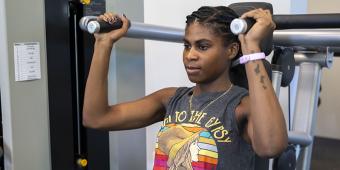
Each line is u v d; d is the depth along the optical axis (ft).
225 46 3.04
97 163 4.61
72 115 4.34
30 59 3.89
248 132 2.93
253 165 3.11
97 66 3.49
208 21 2.98
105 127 3.64
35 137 4.03
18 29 3.77
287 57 4.00
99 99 3.53
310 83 4.20
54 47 4.07
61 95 4.19
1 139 4.08
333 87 13.50
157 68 6.86
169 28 4.00
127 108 3.72
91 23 3.33
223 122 2.97
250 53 2.82
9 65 3.75
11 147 3.87
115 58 4.65
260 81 2.76
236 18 2.93
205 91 3.20
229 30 3.01
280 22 3.33
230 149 2.93
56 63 4.10
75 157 4.48
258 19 2.87
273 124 2.66
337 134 13.67
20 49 3.80
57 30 4.07
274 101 2.73
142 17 4.91
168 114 3.32
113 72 4.66
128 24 3.58
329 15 3.19
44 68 4.01
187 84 7.02
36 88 3.98
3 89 3.85
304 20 3.25
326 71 13.47
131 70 4.86
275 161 4.03
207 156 2.90
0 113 4.03
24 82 3.88
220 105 3.05
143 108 3.75
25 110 3.92
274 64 3.98
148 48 6.71
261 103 2.70
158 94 3.81
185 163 2.96
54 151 4.21
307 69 4.21
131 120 3.72
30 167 4.03
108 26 3.41
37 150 4.07
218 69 3.07
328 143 13.25
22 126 3.91
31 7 3.84
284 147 2.73
